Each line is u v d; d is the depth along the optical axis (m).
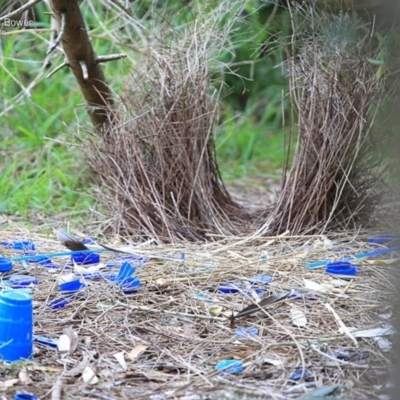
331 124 5.77
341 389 3.31
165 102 5.97
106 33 7.65
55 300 4.33
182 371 3.59
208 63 6.26
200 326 4.08
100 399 3.27
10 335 3.62
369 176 5.94
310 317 4.18
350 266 4.88
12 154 7.83
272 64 10.83
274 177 8.82
